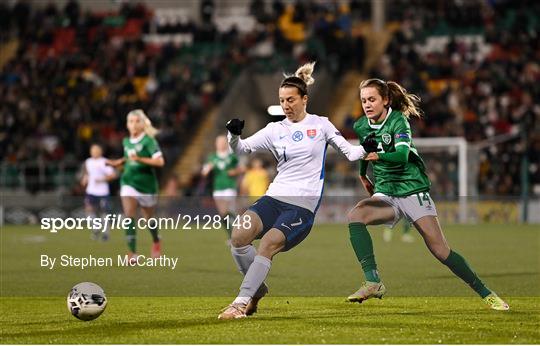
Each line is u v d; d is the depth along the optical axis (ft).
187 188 363.97
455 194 342.03
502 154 350.23
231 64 413.59
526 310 106.73
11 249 217.97
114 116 399.65
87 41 447.83
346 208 345.31
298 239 98.37
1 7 472.44
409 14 430.20
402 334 87.35
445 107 369.91
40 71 430.61
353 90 402.93
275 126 99.40
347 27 426.92
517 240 241.55
